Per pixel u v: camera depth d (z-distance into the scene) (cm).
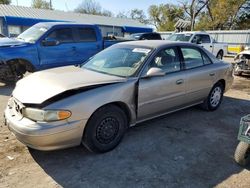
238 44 2408
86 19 3103
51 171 331
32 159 357
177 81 458
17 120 333
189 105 517
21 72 809
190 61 501
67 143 334
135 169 339
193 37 1474
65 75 394
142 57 429
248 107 624
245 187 310
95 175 325
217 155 383
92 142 356
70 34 848
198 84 508
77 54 866
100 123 359
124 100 381
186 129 473
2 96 675
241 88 829
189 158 372
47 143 319
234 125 503
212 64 549
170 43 475
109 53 477
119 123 383
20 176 319
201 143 420
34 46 772
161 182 314
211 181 320
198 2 4212
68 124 324
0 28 2411
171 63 461
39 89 346
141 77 405
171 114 546
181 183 314
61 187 301
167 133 452
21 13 2644
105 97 355
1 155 363
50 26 816
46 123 316
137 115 411
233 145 418
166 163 356
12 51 734
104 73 418
